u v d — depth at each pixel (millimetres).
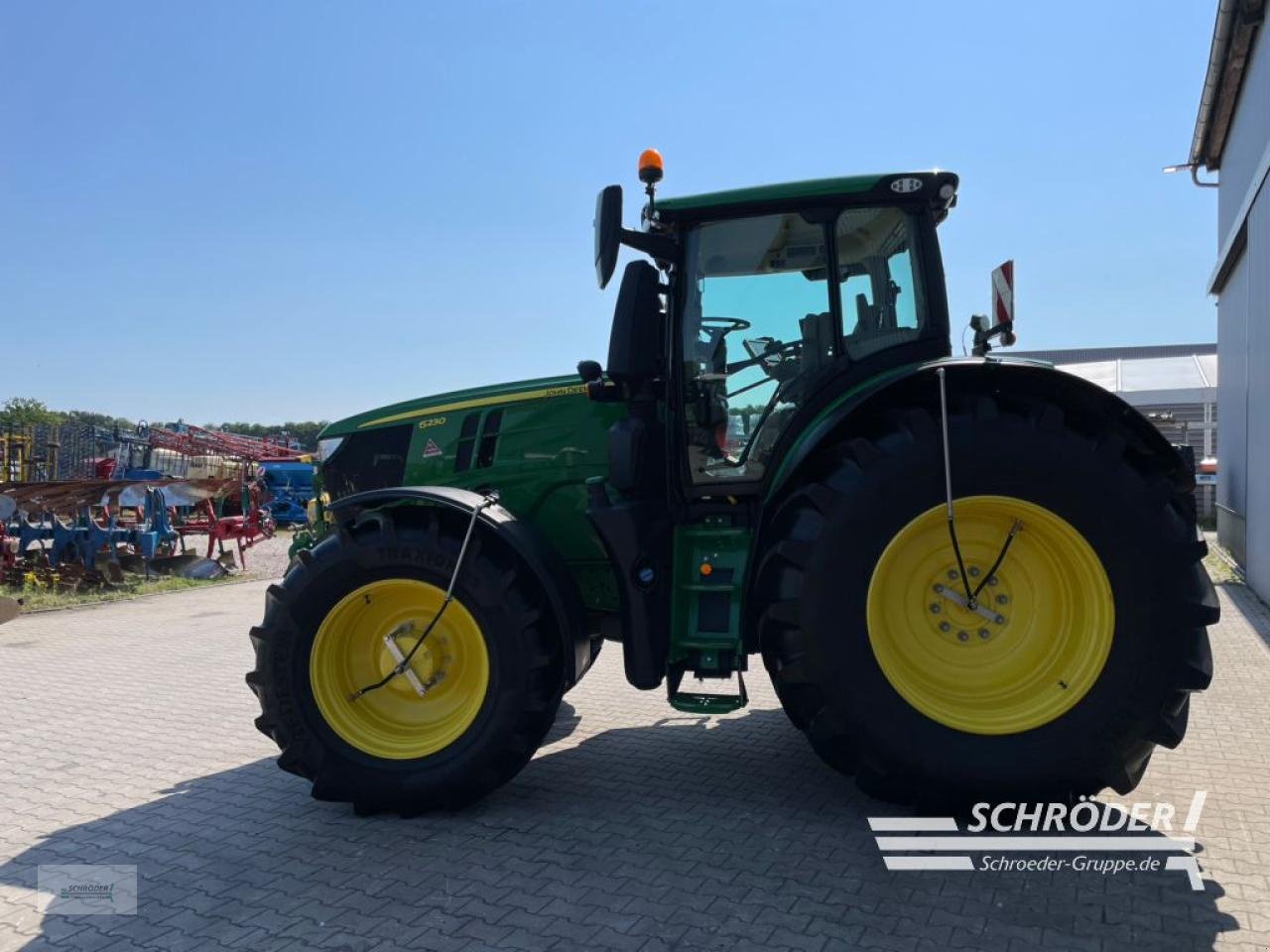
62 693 6305
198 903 3158
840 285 4102
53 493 12258
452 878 3293
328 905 3113
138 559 12516
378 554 3902
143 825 3891
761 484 4145
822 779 4246
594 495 4078
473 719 3859
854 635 3463
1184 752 4465
